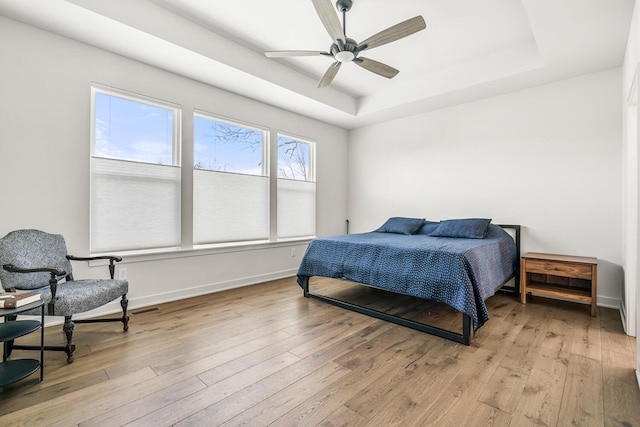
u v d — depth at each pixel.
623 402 1.62
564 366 2.00
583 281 3.36
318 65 3.81
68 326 2.05
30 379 1.83
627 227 2.63
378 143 5.24
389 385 1.79
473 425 1.46
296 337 2.46
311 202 5.04
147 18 2.63
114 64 2.98
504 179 3.93
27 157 2.54
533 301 3.46
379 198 5.23
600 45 2.77
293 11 2.76
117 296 2.42
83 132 2.81
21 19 2.46
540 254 3.53
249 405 1.61
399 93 4.32
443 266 2.51
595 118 3.32
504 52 3.40
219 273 3.84
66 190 2.73
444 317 2.93
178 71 3.34
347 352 2.21
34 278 2.29
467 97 4.04
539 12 2.35
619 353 2.18
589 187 3.36
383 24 2.91
